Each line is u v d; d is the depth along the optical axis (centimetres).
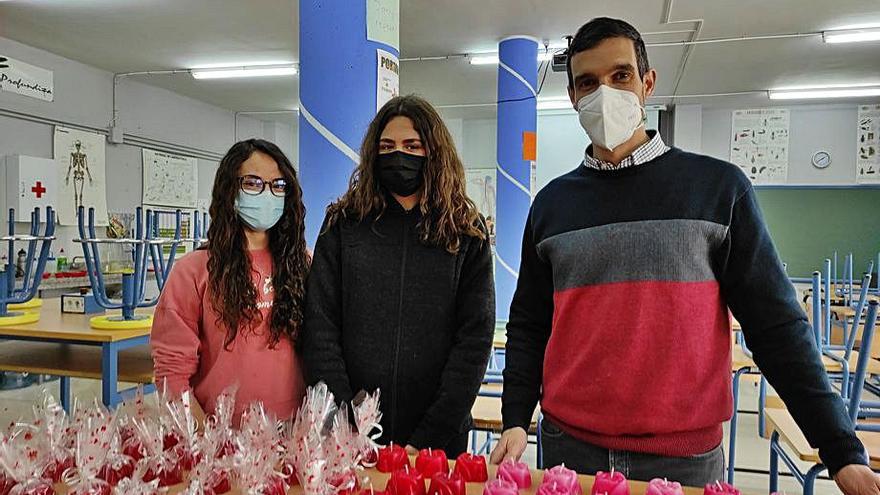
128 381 264
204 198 794
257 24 502
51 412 111
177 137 743
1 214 534
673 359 117
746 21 488
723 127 803
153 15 482
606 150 130
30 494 97
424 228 151
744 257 117
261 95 751
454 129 893
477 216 157
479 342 146
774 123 789
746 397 479
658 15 478
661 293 118
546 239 135
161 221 716
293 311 154
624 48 126
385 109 155
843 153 770
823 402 104
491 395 257
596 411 124
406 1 455
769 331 113
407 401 146
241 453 102
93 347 320
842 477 98
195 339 153
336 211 160
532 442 330
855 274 762
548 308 145
